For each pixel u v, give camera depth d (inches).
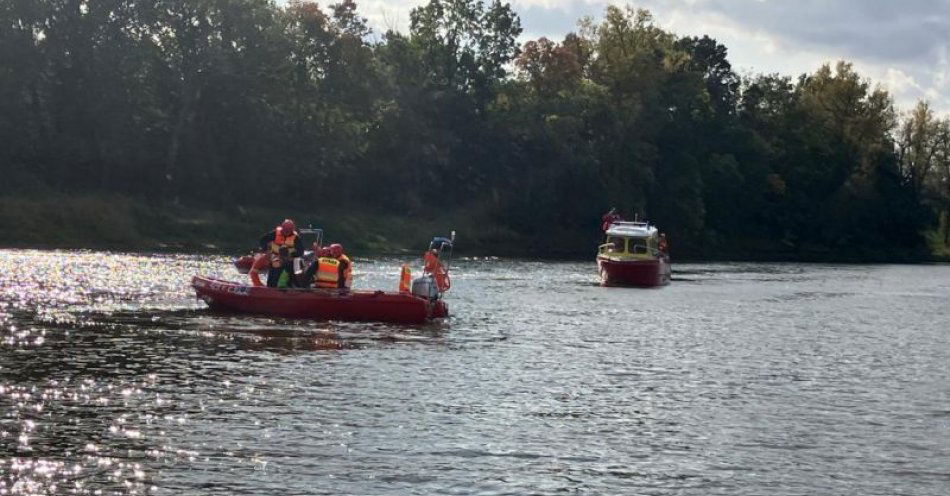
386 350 859.4
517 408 641.0
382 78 3309.5
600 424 605.6
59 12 2672.2
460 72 3718.0
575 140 3590.1
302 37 3102.9
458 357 838.5
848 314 1391.5
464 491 469.1
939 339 1093.8
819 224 4507.9
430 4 3772.1
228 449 518.0
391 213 3203.7
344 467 497.4
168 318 1000.9
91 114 2657.5
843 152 4704.7
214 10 2810.0
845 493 484.7
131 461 490.9
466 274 2014.0
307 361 783.1
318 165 3043.8
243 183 2883.9
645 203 3826.3
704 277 2308.1
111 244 2351.1
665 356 894.4
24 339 823.1
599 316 1233.4
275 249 1087.6
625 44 4269.2
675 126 4099.4
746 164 4379.9
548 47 3929.6
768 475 510.6
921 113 4997.5
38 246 2159.2
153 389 648.4
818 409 671.1
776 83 5029.5
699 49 5216.5
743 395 715.4
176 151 2768.2
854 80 4842.5
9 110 2551.7
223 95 2856.8
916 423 633.0
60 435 527.8
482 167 3432.6
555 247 3385.8
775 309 1439.5
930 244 4859.7
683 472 511.8
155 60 2797.7
